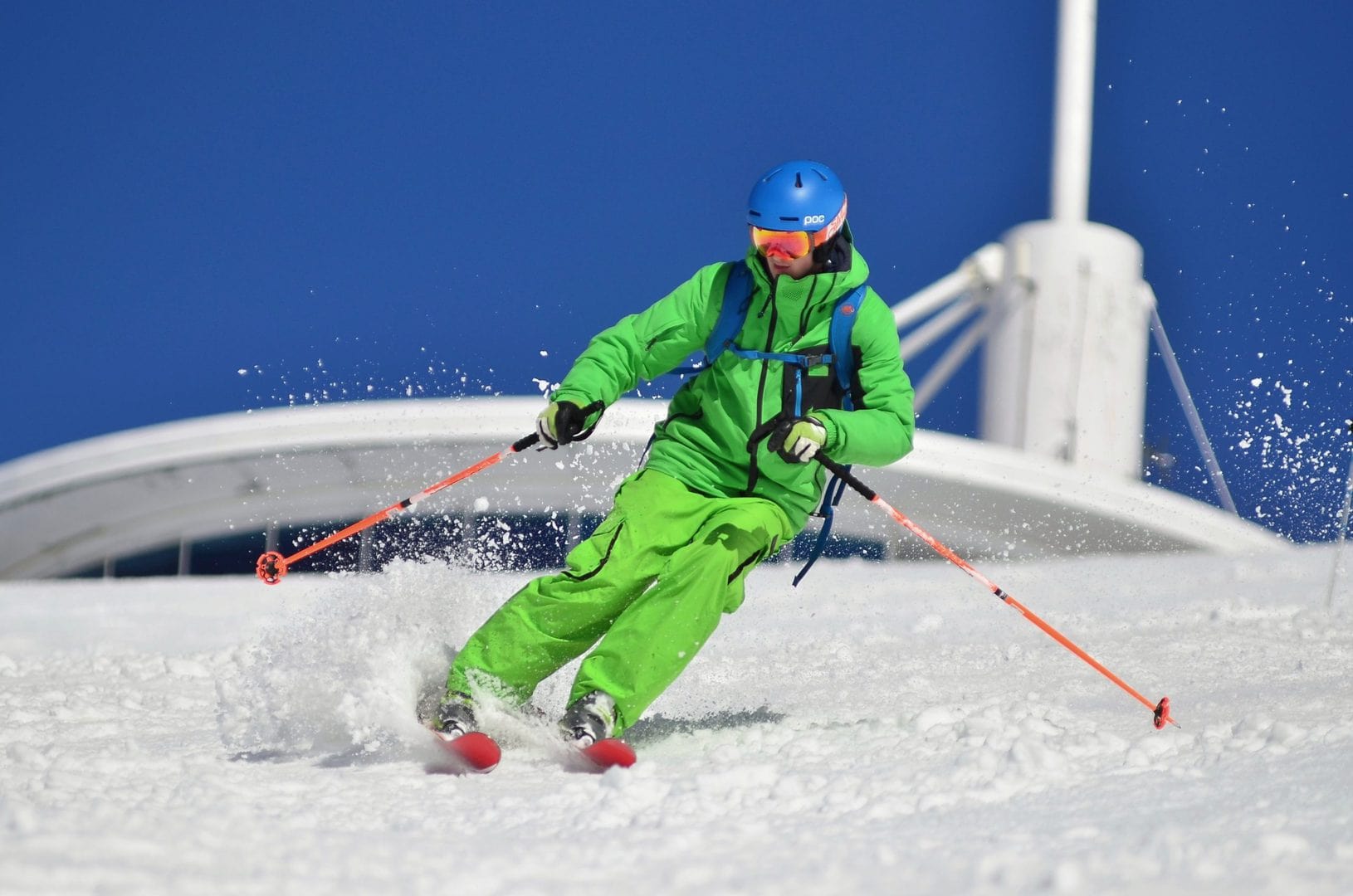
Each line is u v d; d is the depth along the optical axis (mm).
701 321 15742
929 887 8344
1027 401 163625
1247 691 17500
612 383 15836
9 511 129125
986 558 136250
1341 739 12469
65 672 23625
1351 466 28891
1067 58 164250
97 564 132250
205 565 132875
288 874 8773
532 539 122312
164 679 22500
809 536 126312
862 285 15570
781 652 24625
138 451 128625
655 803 11609
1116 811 10383
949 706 16609
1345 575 36062
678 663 14500
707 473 15609
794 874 8797
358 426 125938
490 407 124500
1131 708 16656
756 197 15055
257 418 125375
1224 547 140500
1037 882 8227
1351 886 7906
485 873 9008
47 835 9281
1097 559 49656
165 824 10047
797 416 15211
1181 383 155375
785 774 12500
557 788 12664
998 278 164750
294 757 14273
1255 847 8680
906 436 15312
